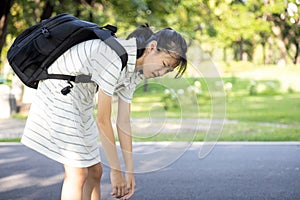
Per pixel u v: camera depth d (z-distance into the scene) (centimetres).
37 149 267
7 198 425
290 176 501
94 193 293
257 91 1454
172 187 459
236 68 1775
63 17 270
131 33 255
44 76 264
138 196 430
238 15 1268
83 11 1060
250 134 756
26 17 1200
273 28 2180
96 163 273
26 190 453
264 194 435
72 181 266
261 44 3328
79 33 258
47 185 471
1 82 1445
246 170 528
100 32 253
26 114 1068
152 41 248
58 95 262
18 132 823
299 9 491
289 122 907
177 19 1066
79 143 262
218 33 1309
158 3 877
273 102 1247
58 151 264
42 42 261
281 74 1678
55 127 262
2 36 652
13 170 536
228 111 1074
